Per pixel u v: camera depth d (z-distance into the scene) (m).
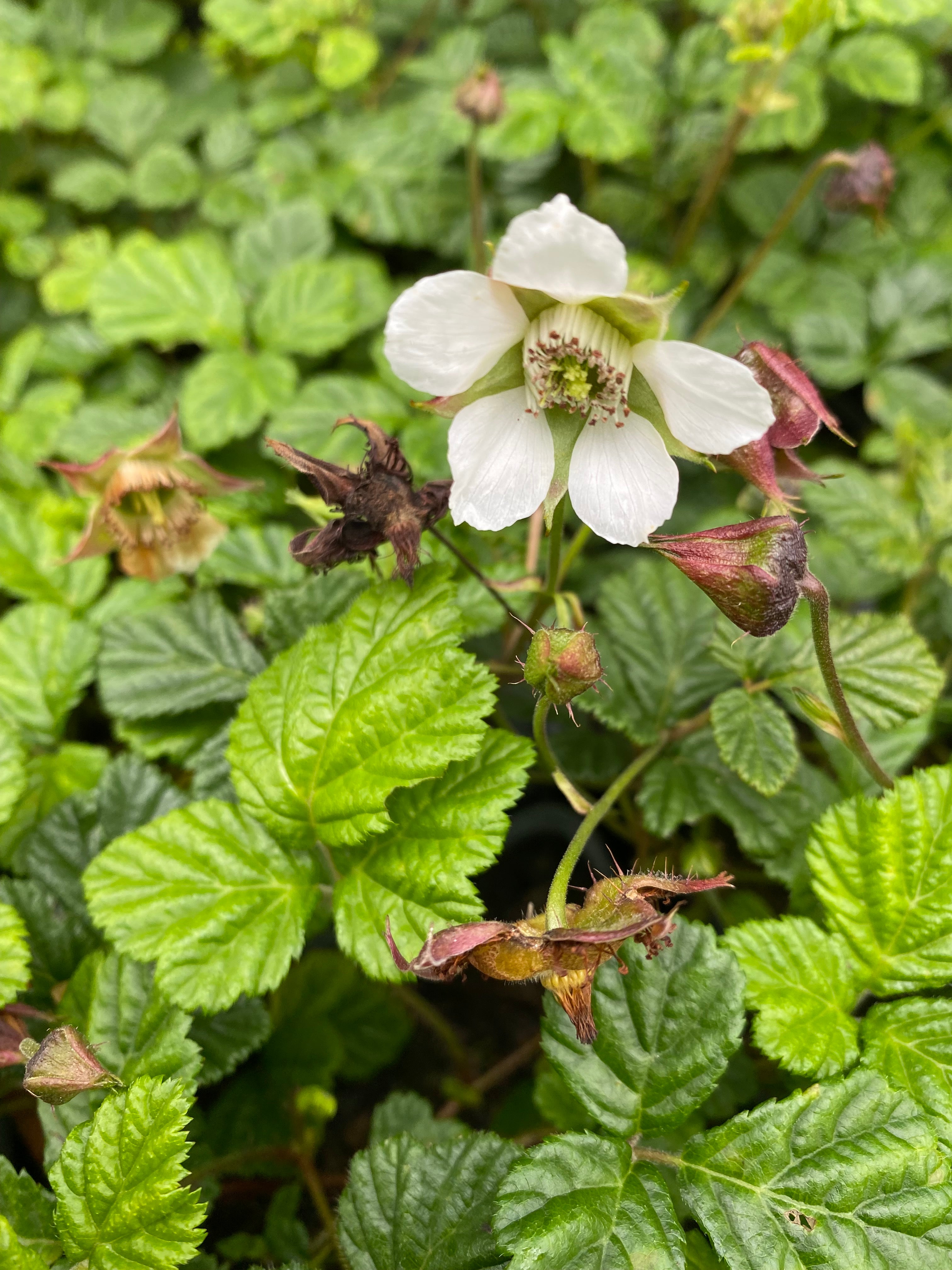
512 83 0.36
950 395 0.31
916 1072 0.21
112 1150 0.20
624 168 0.35
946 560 0.26
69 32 0.42
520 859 0.29
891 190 0.29
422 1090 0.28
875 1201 0.20
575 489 0.20
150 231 0.40
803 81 0.32
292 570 0.27
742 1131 0.20
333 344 0.30
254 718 0.23
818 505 0.27
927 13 0.27
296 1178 0.26
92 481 0.25
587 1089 0.21
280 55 0.38
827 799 0.24
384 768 0.22
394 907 0.22
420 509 0.21
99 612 0.27
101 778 0.24
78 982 0.22
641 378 0.20
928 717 0.25
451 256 0.36
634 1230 0.20
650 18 0.36
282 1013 0.26
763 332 0.33
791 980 0.21
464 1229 0.21
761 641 0.24
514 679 0.26
